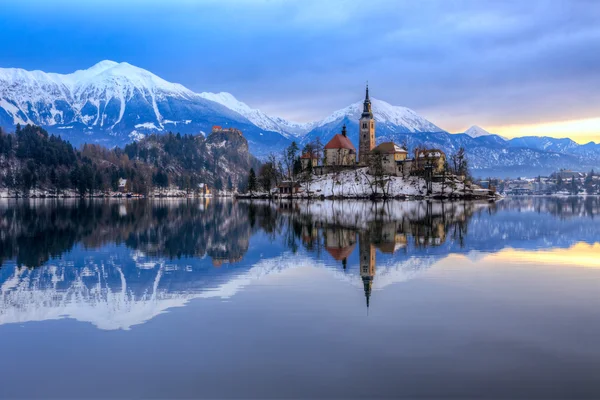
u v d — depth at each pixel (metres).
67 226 97.50
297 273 45.28
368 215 121.38
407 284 40.25
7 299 36.41
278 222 103.38
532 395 20.64
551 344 26.09
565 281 41.28
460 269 46.78
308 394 20.91
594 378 22.09
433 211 138.62
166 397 20.92
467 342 26.41
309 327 29.11
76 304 34.94
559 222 101.81
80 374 23.09
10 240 73.12
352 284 40.38
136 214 140.38
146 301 35.44
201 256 55.97
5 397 21.06
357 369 23.14
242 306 33.81
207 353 25.27
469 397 20.53
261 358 24.55
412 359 24.23
